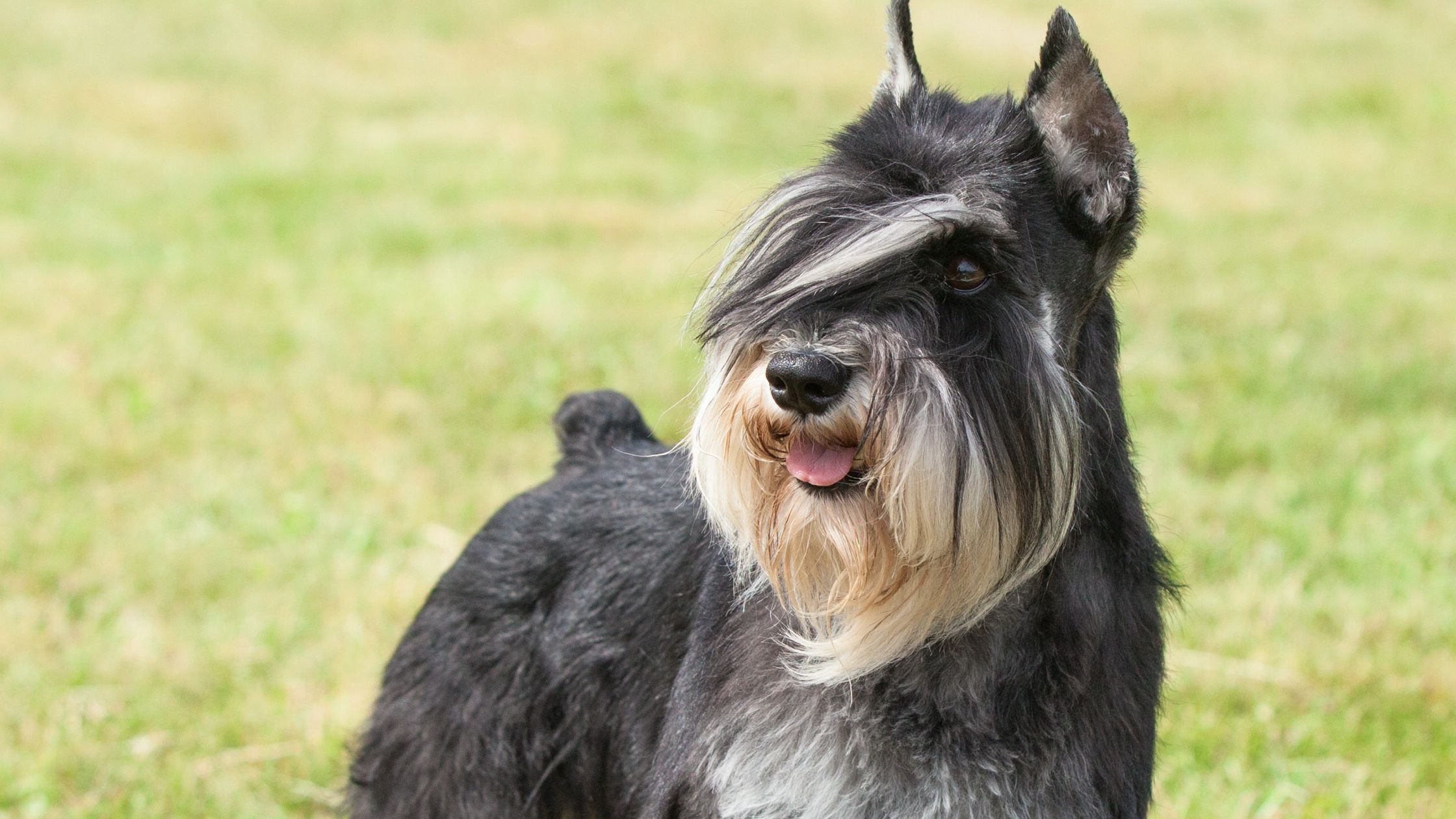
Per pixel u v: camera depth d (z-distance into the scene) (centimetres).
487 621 551
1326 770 680
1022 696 440
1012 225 427
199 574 856
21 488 960
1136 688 458
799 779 435
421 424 1086
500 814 539
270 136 2119
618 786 522
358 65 2512
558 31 2708
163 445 1038
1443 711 732
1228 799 658
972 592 425
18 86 2230
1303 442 1070
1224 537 906
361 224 1678
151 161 1945
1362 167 2127
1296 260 1634
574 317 1330
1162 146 2206
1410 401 1179
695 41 2673
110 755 691
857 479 430
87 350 1227
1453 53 2695
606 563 532
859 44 2706
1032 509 425
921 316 416
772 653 451
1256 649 780
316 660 773
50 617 803
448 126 2200
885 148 445
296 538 899
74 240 1573
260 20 2723
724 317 443
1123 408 490
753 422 432
